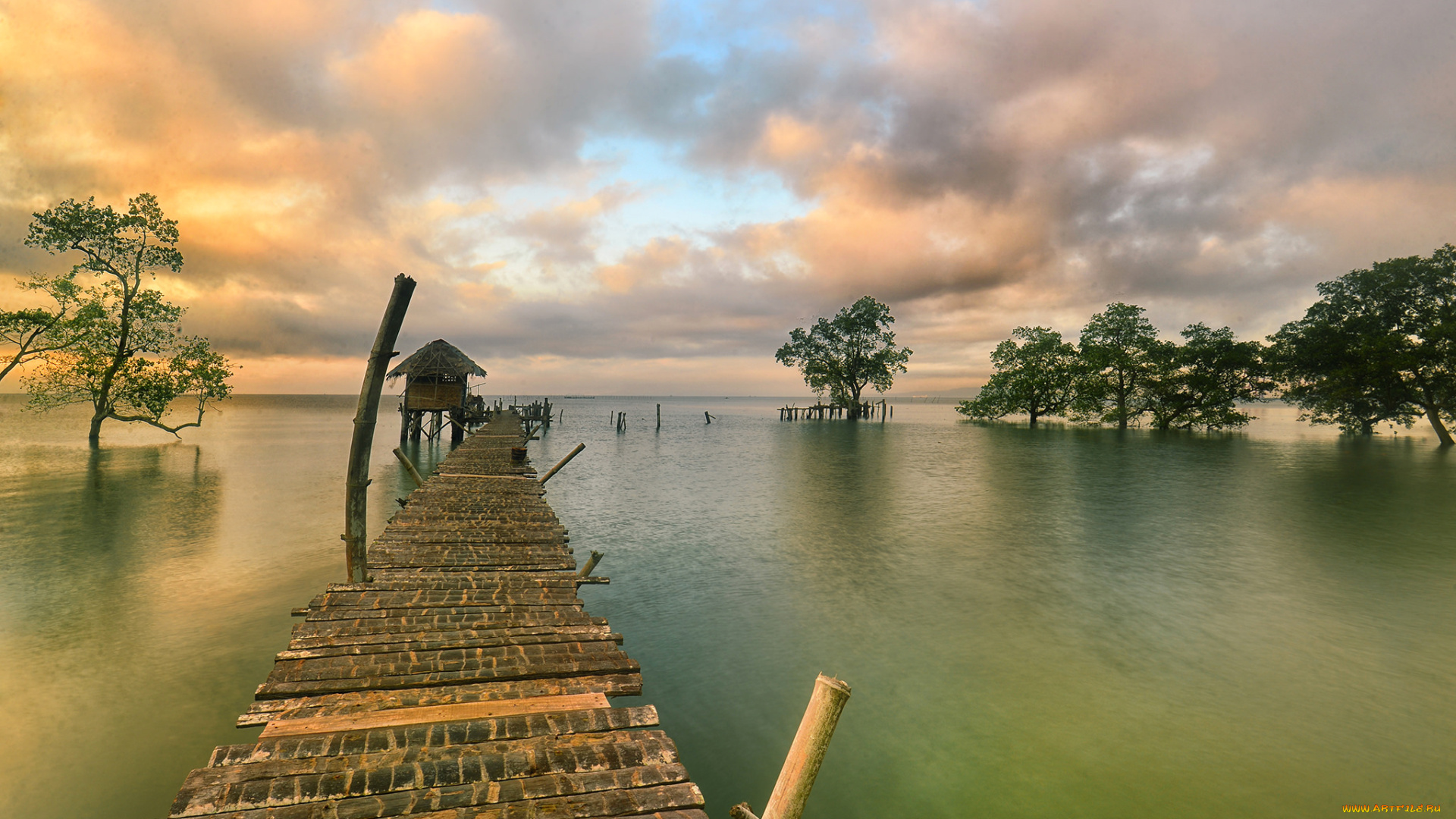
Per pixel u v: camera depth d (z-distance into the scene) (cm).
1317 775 610
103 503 1898
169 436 4559
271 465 2848
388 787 339
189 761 620
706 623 1005
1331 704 746
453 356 3853
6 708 709
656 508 1966
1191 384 5238
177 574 1202
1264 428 6844
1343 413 4619
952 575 1255
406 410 3900
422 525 1118
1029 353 6294
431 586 761
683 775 363
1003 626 986
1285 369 4631
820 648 912
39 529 1555
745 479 2600
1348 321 4262
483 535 1048
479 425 4922
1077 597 1127
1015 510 1922
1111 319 5575
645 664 859
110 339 3216
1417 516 1842
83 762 613
